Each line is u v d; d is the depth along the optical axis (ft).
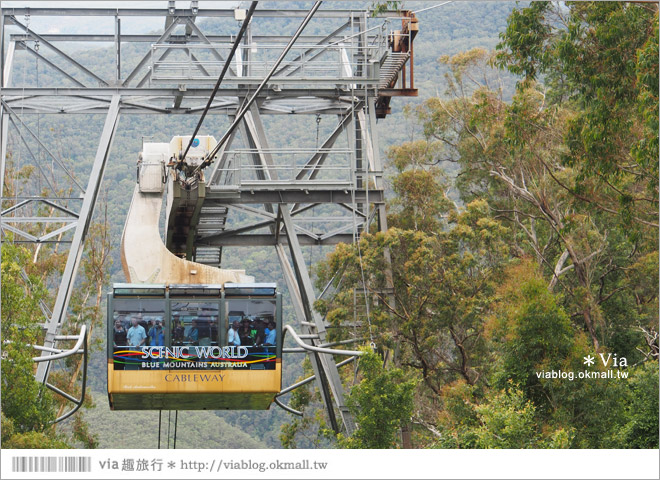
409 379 114.42
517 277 118.93
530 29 106.73
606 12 98.48
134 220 110.83
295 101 136.36
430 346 121.80
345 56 130.21
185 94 125.70
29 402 102.12
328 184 121.80
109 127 125.18
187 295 84.12
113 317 82.99
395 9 124.47
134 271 108.27
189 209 120.37
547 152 131.85
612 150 100.68
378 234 119.34
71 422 165.48
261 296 84.58
